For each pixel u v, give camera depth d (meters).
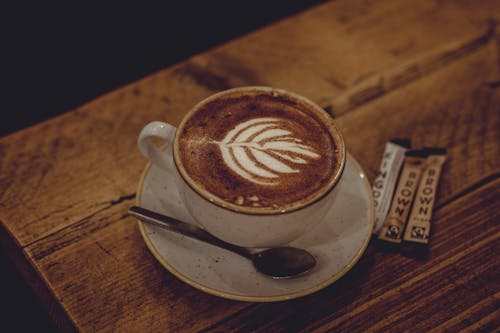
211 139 0.47
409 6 0.65
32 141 0.53
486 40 0.62
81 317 0.44
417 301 0.45
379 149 0.54
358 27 0.63
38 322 0.77
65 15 1.33
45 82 1.16
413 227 0.49
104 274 0.46
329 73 0.59
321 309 0.45
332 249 0.46
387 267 0.47
